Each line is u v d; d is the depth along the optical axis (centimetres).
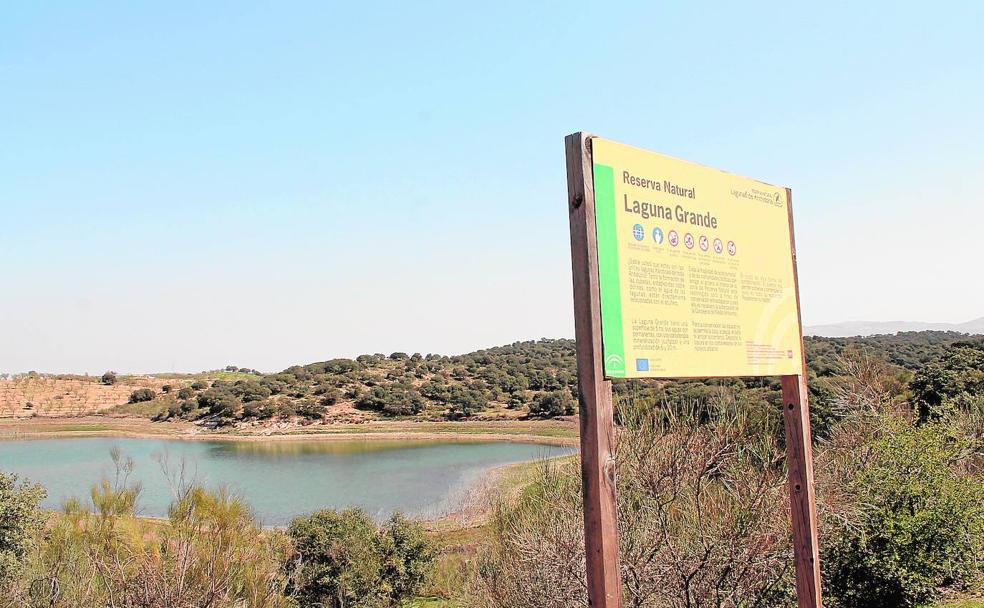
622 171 417
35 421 10088
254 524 1056
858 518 796
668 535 706
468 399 9825
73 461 6197
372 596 1694
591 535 371
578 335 387
